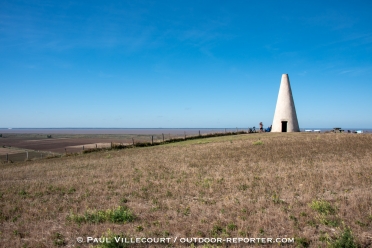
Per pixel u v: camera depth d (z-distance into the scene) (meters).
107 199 12.61
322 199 10.61
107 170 20.80
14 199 13.31
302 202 10.51
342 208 9.53
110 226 9.12
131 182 15.80
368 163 17.16
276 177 14.75
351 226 8.24
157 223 9.23
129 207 11.20
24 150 57.38
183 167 19.70
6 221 10.32
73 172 20.78
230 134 47.31
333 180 13.52
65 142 84.19
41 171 22.75
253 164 19.11
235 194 12.17
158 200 11.96
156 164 21.92
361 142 25.44
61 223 9.81
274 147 25.84
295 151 23.08
